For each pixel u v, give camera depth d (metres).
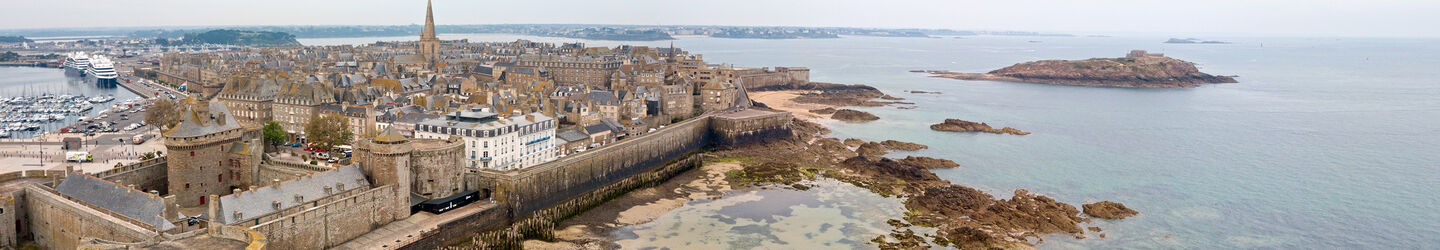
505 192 195.25
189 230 145.38
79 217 150.00
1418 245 187.88
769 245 182.00
